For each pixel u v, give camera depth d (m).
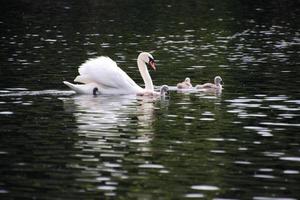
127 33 50.97
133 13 66.75
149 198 14.53
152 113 23.09
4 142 18.84
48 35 48.66
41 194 14.73
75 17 62.22
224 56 38.69
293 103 24.66
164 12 67.88
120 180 15.66
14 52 39.28
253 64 35.25
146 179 15.76
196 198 14.55
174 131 20.30
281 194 14.82
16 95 26.19
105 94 26.88
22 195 14.67
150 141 19.11
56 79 30.02
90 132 20.09
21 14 64.06
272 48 42.44
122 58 38.03
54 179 15.70
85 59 36.84
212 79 31.08
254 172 16.31
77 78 27.20
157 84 30.03
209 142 19.03
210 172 16.30
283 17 64.25
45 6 71.69
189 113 23.12
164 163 16.95
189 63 36.09
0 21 57.94
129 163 16.97
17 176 15.91
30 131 20.16
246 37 49.12
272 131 20.33
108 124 21.22
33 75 30.97
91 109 23.66
